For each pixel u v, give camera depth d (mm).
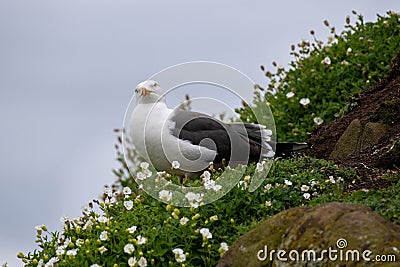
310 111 36125
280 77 38688
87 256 22547
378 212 20609
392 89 32656
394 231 17328
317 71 37812
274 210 23688
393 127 29625
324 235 17625
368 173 26797
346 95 35031
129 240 21719
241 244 19438
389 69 35500
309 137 34656
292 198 24391
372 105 32500
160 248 21719
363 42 37906
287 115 36469
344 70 36969
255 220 22922
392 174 25984
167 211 23750
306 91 36844
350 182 26359
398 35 37906
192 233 22125
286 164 27031
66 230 25406
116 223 23391
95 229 24344
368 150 29016
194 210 23297
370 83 35531
